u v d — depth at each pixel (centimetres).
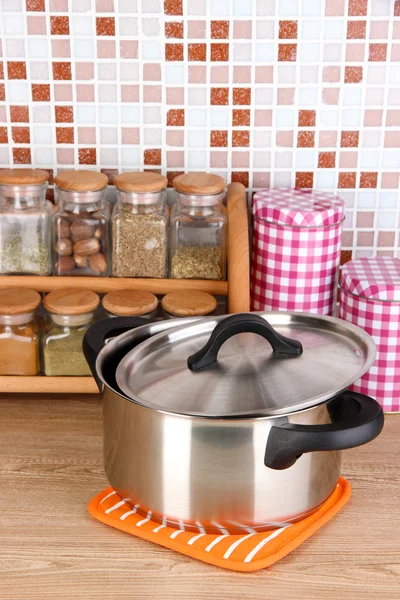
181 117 118
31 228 111
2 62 115
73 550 81
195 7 112
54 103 117
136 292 110
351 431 71
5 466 95
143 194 109
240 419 72
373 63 115
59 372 108
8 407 109
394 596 75
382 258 117
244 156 120
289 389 76
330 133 119
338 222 109
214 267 112
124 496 81
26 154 120
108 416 80
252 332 81
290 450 72
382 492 91
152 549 81
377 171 121
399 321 103
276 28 113
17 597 75
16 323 107
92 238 111
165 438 74
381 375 106
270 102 117
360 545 82
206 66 115
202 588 76
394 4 112
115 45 114
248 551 79
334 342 86
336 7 112
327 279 112
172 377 79
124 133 119
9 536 83
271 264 110
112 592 75
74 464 96
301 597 75
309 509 79
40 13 112
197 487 75
